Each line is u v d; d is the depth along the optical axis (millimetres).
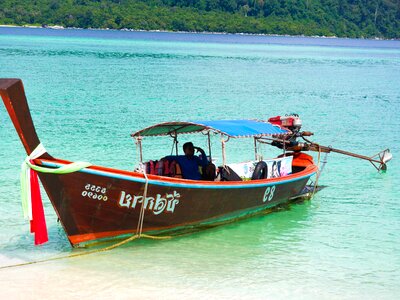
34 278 10711
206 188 12680
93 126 25781
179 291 10438
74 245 11773
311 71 65125
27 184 10898
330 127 29141
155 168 13367
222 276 11156
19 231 13070
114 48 88688
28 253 11844
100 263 11477
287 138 17109
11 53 67188
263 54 94250
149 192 11773
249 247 12758
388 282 11211
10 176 17172
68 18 163500
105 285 10539
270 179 14648
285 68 67438
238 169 14688
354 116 33250
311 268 11727
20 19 159125
